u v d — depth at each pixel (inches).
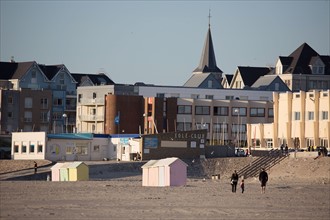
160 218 7253.9
